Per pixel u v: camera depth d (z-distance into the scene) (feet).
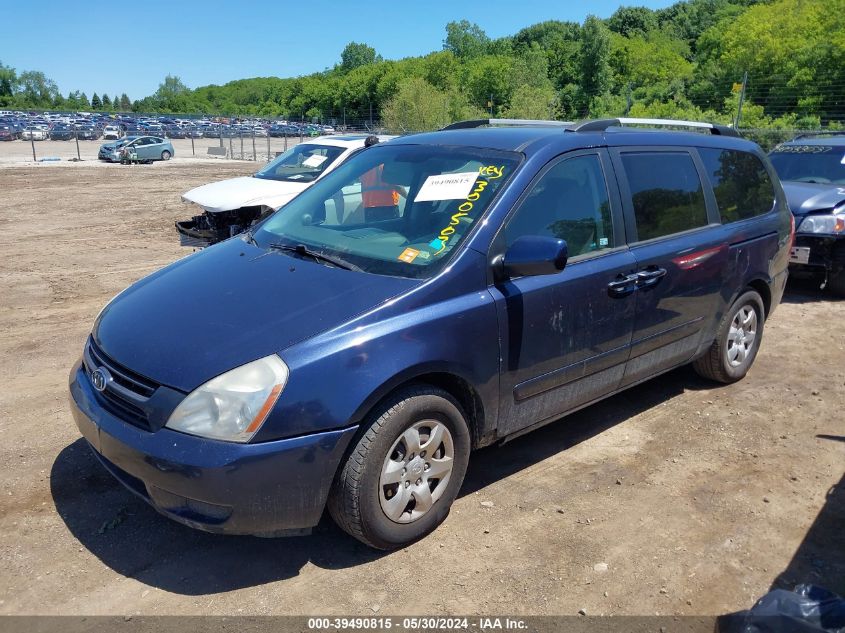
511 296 11.00
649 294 13.32
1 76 464.65
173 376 9.17
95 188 67.92
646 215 13.60
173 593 9.44
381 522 9.91
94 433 9.77
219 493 8.75
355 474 9.50
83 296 25.53
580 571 10.03
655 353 14.10
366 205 12.76
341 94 288.51
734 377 16.96
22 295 25.55
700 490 12.29
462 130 14.23
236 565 10.05
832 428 14.85
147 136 113.80
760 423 15.05
